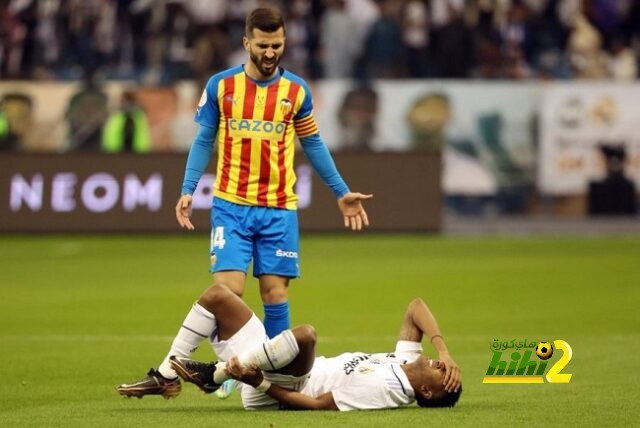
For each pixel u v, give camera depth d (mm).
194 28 58062
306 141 18781
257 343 16344
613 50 57719
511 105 52469
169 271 38125
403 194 48406
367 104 52625
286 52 57406
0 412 17297
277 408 16719
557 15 58031
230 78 18281
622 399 17812
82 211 48969
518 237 47562
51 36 58500
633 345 24172
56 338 25703
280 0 57812
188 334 16406
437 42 57312
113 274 37469
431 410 16469
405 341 16969
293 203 18500
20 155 49344
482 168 52656
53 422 16078
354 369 16547
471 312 29328
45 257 42312
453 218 52844
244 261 18094
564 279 35125
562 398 17922
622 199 52469
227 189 18250
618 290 33000
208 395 19016
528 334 25938
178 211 18328
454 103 52625
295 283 34688
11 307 30625
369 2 57562
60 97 53125
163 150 49062
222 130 18359
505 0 57812
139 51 58250
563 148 52500
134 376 21047
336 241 46500
